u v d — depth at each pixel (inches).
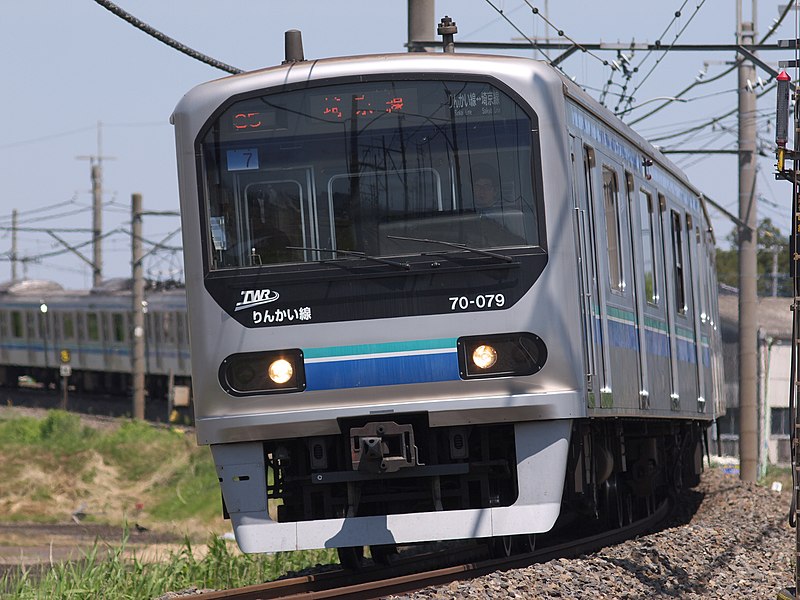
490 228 1063.6
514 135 1066.1
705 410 1797.5
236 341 1077.8
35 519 3486.7
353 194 1076.5
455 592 979.9
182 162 1089.4
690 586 1145.4
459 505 1157.7
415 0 1812.3
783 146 997.8
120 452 3981.3
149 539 2945.4
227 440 1083.9
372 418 1067.9
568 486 1145.4
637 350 1323.8
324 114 1080.8
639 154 1433.3
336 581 1162.6
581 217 1113.4
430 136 1071.6
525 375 1053.2
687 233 1728.6
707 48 2068.2
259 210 1082.7
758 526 1712.6
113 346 5595.5
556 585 1031.0
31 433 4338.1
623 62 2091.5
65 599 1310.3
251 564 1630.2
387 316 1064.8
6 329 6387.8
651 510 1747.0
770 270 7298.2
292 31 1177.4
